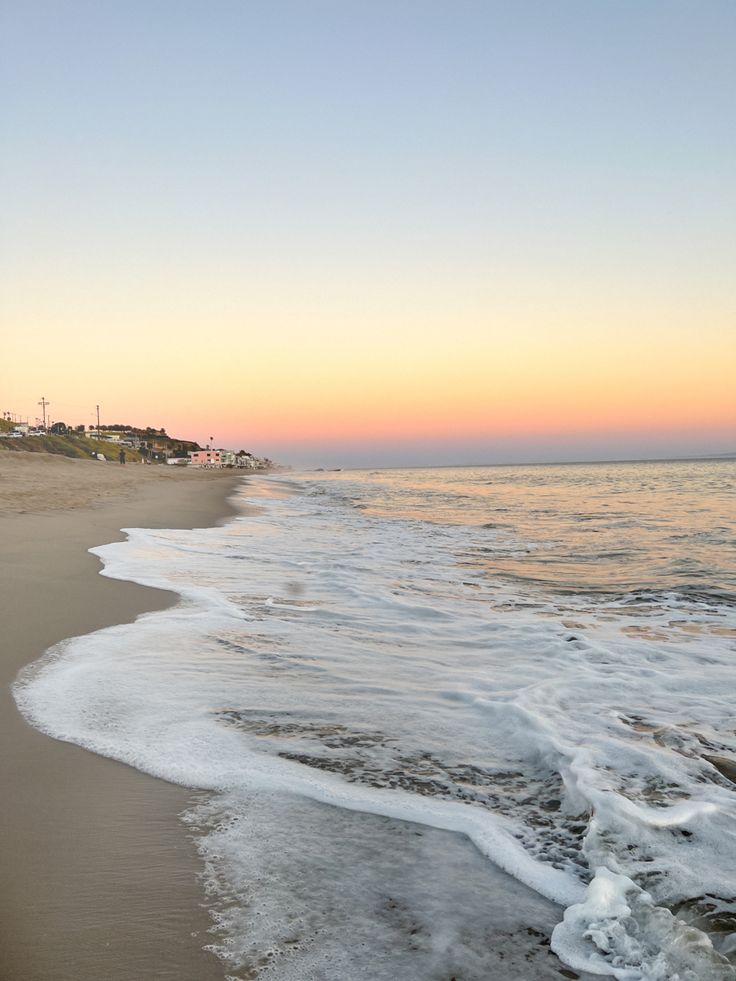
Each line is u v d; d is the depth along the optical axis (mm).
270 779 3387
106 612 6762
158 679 4852
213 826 2949
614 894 2482
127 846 2777
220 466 146875
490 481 54062
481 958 2201
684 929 2260
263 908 2404
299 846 2811
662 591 8578
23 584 7801
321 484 51969
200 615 6773
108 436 152375
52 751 3650
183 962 2137
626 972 2154
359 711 4371
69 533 12266
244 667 5203
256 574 9430
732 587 8859
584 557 11719
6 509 15188
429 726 4148
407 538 14594
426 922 2367
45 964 2115
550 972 2150
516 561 11336
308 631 6391
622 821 2977
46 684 4672
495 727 4156
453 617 7133
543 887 2586
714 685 4965
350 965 2148
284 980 2072
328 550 12391
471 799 3260
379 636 6309
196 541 12852
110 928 2285
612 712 4402
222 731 3969
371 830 2957
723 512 20172
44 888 2492
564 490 36406
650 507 22750
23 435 112562
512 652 5840
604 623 6969
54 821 2959
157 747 3719
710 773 3520
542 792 3354
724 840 2881
